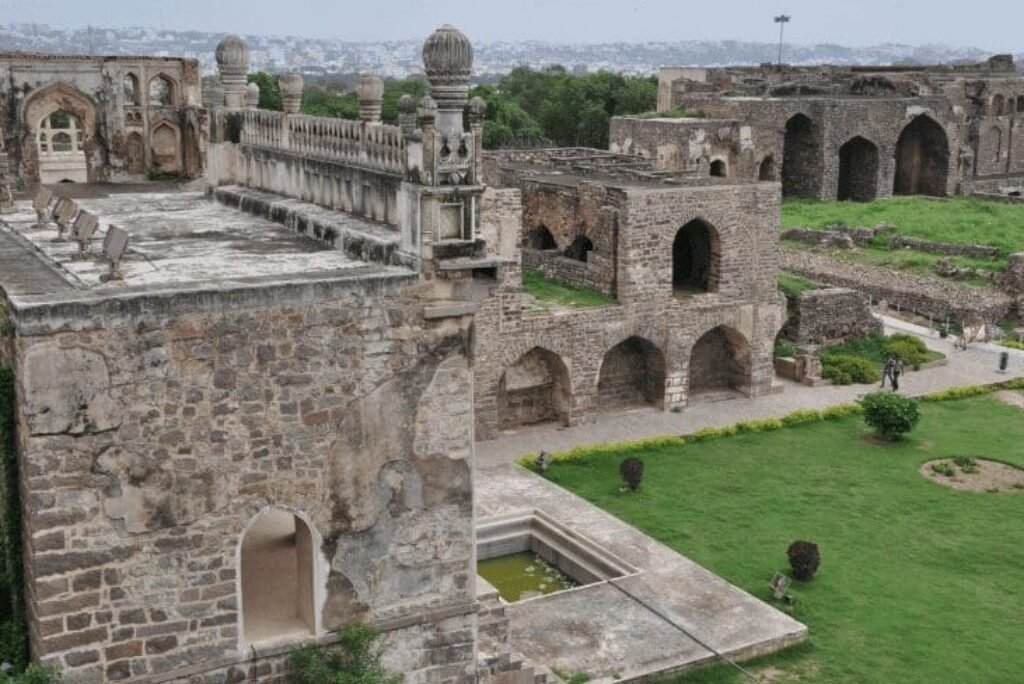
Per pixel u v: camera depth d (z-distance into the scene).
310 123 19.89
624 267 35.53
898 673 21.19
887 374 39.84
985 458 33.00
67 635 13.70
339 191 18.97
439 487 15.66
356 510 15.13
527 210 40.66
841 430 35.59
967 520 28.48
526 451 33.22
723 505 29.38
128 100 28.58
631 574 24.55
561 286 38.03
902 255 56.41
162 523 13.96
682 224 36.19
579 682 20.30
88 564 13.66
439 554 15.84
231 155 23.28
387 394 15.07
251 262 16.20
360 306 14.66
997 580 25.17
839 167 76.94
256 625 15.37
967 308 48.78
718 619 22.62
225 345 13.95
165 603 14.17
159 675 14.27
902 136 79.69
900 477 31.44
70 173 33.16
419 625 15.83
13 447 14.35
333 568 15.12
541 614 22.84
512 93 119.56
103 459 13.51
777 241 38.06
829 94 82.19
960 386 39.78
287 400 14.45
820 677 21.06
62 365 13.11
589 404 35.72
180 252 17.11
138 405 13.59
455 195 14.98
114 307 13.23
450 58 14.52
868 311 44.78
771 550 26.55
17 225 20.00
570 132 99.88
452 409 15.54
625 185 37.81
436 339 15.23
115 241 14.83
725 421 36.28
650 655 21.28
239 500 14.37
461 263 15.05
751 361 38.53
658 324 36.44
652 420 36.38
